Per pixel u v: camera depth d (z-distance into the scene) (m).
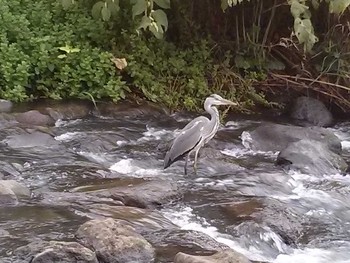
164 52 9.56
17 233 4.98
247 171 7.06
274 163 7.47
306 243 5.55
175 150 6.67
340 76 10.01
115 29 9.34
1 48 8.66
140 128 8.32
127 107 8.81
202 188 6.43
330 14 10.06
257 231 5.44
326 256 5.32
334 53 10.05
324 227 5.88
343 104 10.02
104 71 8.89
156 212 5.64
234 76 9.82
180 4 9.84
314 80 9.94
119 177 6.49
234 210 5.82
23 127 7.55
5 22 8.89
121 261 4.65
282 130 8.03
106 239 4.73
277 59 10.24
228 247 5.02
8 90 8.52
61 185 6.17
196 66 9.62
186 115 9.06
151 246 4.82
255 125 8.89
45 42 8.81
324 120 9.40
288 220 5.69
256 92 9.90
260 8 10.08
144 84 9.21
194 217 5.73
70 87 8.81
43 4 9.39
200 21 10.10
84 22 9.09
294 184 6.73
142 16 9.26
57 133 7.75
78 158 7.05
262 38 10.29
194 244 5.00
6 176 6.32
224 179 6.71
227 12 10.12
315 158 7.30
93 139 7.57
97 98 8.84
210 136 6.72
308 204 6.32
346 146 8.46
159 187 6.04
